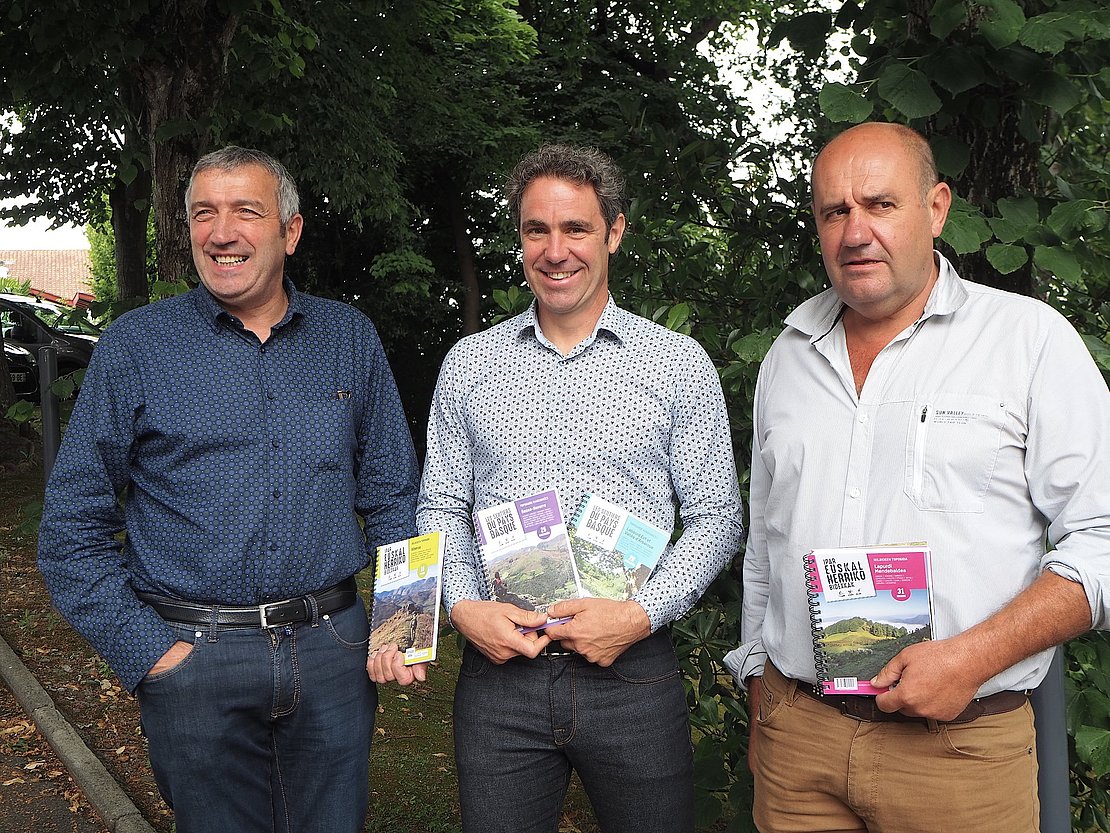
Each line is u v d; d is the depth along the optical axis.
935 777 1.76
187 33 4.77
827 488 1.90
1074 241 2.29
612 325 2.18
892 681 1.69
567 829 3.64
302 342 2.38
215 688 2.18
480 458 2.22
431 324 17.09
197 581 2.19
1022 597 1.64
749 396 2.68
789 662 1.94
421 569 2.18
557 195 2.08
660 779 2.09
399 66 11.01
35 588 5.91
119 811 3.38
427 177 15.90
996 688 1.74
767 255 3.13
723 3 14.51
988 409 1.74
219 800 2.23
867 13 2.65
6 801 3.55
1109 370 2.42
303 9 6.97
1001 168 2.59
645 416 2.14
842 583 1.74
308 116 9.84
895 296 1.84
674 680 2.15
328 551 2.31
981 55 2.32
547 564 2.03
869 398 1.87
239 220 2.24
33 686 4.46
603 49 15.12
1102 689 2.34
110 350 2.22
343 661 2.33
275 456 2.25
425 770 3.97
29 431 9.98
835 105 2.27
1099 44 2.45
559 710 2.07
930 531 1.76
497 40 13.29
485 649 2.03
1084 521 1.64
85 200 12.14
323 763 2.33
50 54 5.59
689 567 2.08
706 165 3.16
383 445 2.53
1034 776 1.80
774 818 1.99
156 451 2.23
